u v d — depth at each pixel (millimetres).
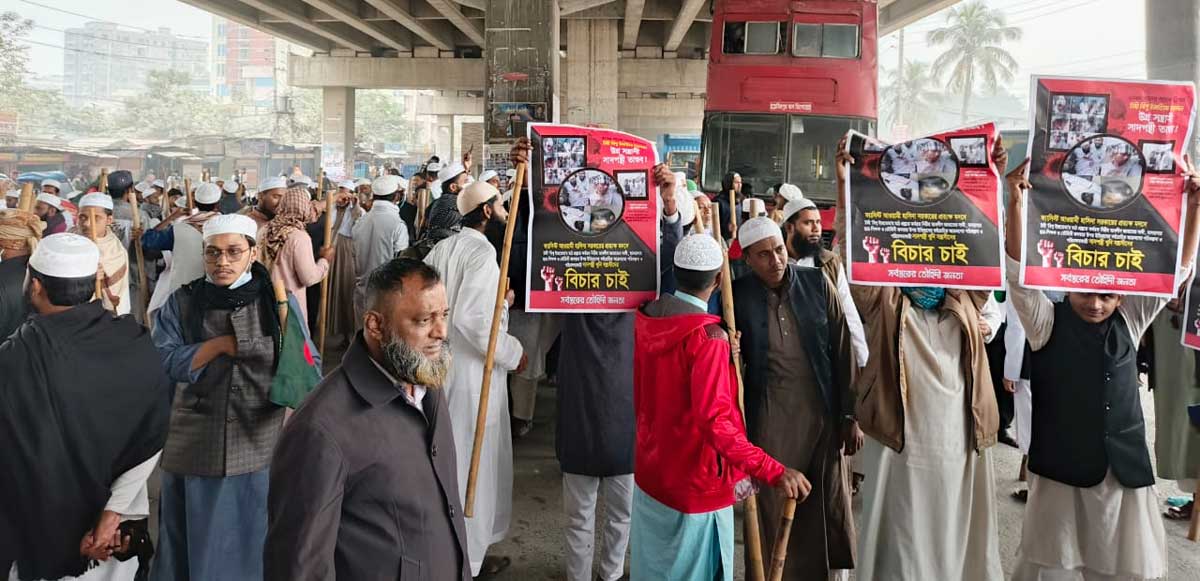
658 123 63125
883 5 30609
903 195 3682
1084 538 3734
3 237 4047
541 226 4047
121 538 2926
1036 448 3783
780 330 3766
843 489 3816
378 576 2158
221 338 3428
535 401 7668
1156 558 3664
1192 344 4090
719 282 3803
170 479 3521
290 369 3436
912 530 3676
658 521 3191
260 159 49844
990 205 3633
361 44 40312
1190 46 9352
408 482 2219
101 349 2869
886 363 3727
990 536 3787
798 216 4949
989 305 4500
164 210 10727
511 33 18438
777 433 3738
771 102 12719
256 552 3496
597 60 31953
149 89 101312
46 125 86688
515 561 4707
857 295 3881
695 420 2998
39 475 2732
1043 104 3604
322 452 2092
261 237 5602
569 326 4152
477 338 4152
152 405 2980
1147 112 3568
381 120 112062
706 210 5871
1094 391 3627
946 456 3668
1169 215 3578
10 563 2746
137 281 8258
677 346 3092
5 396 2719
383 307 2188
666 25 38969
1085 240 3604
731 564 3250
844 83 12680
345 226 10109
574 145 4047
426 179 10414
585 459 4070
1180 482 5031
